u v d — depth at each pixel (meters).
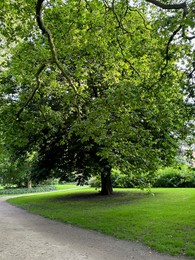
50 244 7.58
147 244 7.26
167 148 10.21
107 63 10.60
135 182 9.47
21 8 9.57
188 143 8.42
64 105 14.61
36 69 10.88
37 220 11.70
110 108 7.39
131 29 9.51
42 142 16.84
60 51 10.67
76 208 14.21
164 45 7.46
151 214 10.84
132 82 8.66
